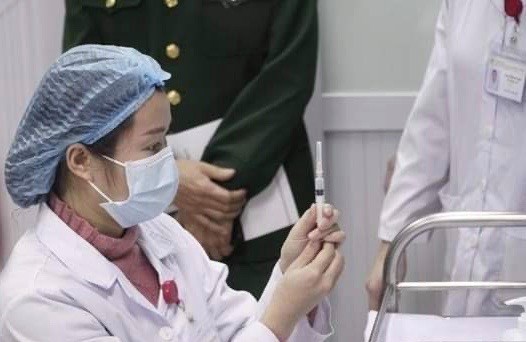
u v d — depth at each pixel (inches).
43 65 125.3
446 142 98.7
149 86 66.6
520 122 90.0
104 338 64.1
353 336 128.4
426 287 75.3
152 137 67.0
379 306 77.9
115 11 106.5
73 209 68.1
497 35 90.4
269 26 107.0
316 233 69.8
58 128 66.5
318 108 120.1
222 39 106.4
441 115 98.1
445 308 95.4
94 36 107.7
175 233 76.0
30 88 125.8
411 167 100.0
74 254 66.4
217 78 107.1
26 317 63.2
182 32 106.4
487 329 70.6
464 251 92.7
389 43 123.1
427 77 99.3
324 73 124.2
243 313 76.2
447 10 97.3
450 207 97.2
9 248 125.3
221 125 106.3
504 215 72.1
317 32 108.2
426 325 71.9
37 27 124.6
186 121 107.2
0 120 126.5
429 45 122.7
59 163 67.8
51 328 63.2
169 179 68.2
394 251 74.5
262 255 109.6
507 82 89.5
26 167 67.6
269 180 107.1
